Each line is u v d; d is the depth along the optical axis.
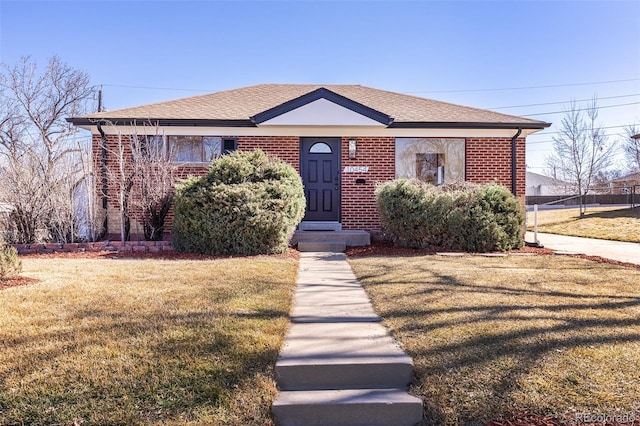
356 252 8.94
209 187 8.43
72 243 8.89
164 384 2.80
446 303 4.54
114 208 10.20
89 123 10.03
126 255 8.12
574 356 3.18
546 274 6.07
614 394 2.73
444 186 9.54
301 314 4.32
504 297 4.76
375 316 4.25
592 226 15.30
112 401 2.64
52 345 3.24
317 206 11.07
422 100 13.02
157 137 9.70
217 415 2.58
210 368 2.98
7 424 2.46
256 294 4.80
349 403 2.78
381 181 10.94
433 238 9.17
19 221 8.96
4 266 5.33
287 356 3.25
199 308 4.18
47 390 2.70
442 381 2.94
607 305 4.43
